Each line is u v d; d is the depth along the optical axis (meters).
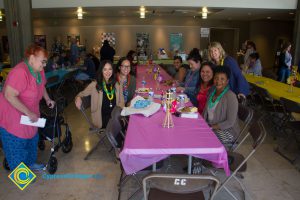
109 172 3.13
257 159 3.46
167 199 1.84
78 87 8.57
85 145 3.90
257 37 12.91
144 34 11.55
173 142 2.03
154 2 7.45
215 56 3.51
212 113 2.84
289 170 3.18
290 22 13.08
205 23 11.88
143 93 3.87
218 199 2.59
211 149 1.95
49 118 3.24
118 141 2.69
